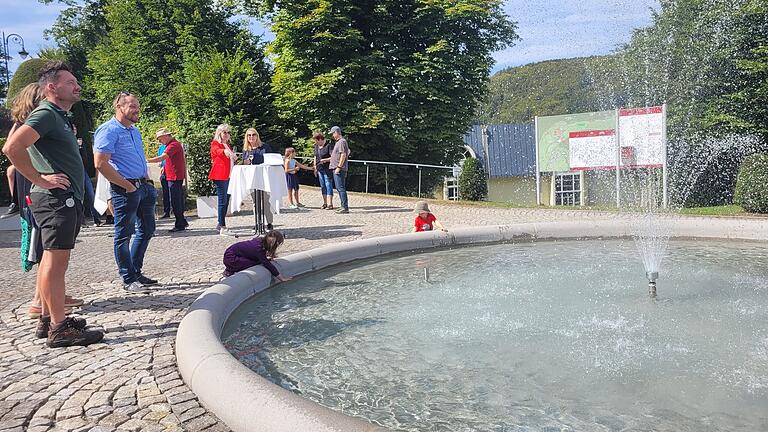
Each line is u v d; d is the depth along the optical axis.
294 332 4.71
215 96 23.62
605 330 4.53
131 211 6.06
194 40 33.09
